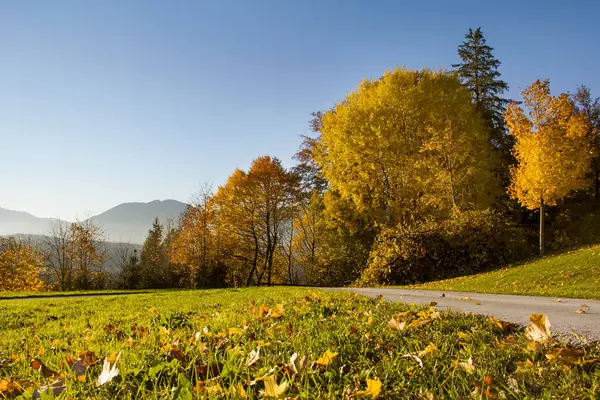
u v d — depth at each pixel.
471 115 24.20
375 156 23.17
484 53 33.53
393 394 2.11
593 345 3.09
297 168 39.25
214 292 14.08
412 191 23.44
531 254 20.98
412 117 23.41
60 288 31.70
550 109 17.69
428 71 25.77
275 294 10.33
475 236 20.64
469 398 2.03
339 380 2.29
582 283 11.33
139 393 2.08
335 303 6.41
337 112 25.67
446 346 3.01
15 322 6.62
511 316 5.09
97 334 4.21
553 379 2.26
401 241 21.69
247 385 2.12
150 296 12.38
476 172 22.86
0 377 2.34
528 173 18.56
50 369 2.47
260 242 32.91
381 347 3.06
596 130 29.44
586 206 30.55
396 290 14.18
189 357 2.71
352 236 28.52
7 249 34.06
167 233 45.50
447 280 18.48
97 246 34.28
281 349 2.90
